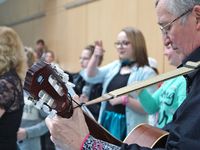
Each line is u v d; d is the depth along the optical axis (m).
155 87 2.39
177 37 1.13
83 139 1.04
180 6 1.10
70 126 1.03
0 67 1.82
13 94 1.81
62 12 6.30
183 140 0.94
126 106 2.41
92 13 5.36
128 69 2.56
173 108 1.82
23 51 1.97
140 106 2.36
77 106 1.05
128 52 2.54
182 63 1.17
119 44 2.59
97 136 1.21
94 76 3.10
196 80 1.02
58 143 1.04
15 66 1.89
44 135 2.65
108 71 3.03
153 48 4.06
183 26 1.11
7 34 1.91
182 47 1.13
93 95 3.10
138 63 2.52
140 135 1.37
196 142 0.92
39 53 5.46
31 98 0.99
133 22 4.43
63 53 6.27
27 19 7.81
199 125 0.93
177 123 0.99
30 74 0.97
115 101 2.41
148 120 2.42
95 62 3.10
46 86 0.98
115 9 4.80
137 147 1.03
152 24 4.08
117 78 2.57
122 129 2.43
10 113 1.81
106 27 4.99
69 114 1.03
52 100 0.99
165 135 1.31
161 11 1.15
